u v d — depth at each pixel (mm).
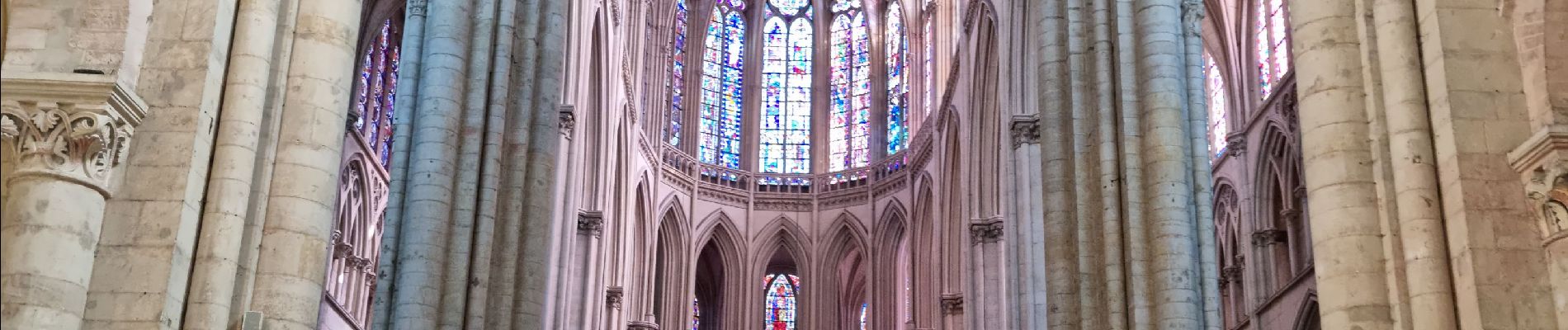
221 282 10789
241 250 11234
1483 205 10695
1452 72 11102
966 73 38656
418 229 21344
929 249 46625
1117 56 21469
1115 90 21406
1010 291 29797
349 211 31547
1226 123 36094
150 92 10781
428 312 20953
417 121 22344
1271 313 32031
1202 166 21531
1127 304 20219
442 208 21594
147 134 10656
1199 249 20828
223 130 11148
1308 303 28734
